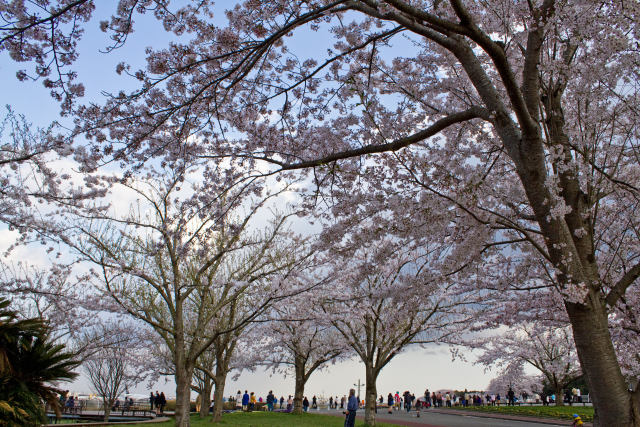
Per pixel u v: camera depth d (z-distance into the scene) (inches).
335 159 251.3
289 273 483.2
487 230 287.1
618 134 299.6
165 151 314.7
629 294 317.7
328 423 761.0
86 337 714.2
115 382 869.8
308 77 260.8
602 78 245.1
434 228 292.5
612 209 314.2
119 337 687.1
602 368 178.9
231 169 335.3
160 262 534.9
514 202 312.0
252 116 301.4
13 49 220.2
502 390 1445.6
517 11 240.8
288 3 233.8
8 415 223.3
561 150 220.4
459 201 250.8
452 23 188.2
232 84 241.4
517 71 315.9
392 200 281.6
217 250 635.5
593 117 270.5
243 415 907.4
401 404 1631.4
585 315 185.6
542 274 364.5
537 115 219.6
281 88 282.8
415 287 327.3
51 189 381.1
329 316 629.0
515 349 949.8
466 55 222.5
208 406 879.7
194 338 518.3
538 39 220.4
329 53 270.4
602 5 210.7
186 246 372.8
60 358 257.9
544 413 926.4
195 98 249.9
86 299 521.0
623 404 173.5
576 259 193.9
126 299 557.0
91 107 261.0
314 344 939.3
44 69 229.6
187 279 661.9
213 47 258.4
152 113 253.9
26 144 355.9
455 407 1380.4
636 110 260.7
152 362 818.8
